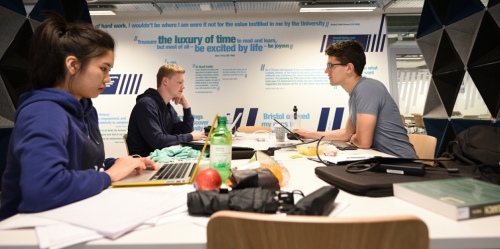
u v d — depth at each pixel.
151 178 0.93
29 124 0.72
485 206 0.57
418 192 0.66
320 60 4.53
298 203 0.58
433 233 0.50
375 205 0.67
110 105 4.50
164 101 2.45
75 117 0.95
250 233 0.44
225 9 4.39
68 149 0.87
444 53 2.87
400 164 0.92
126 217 0.57
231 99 4.56
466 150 1.52
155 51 4.52
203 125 4.56
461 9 2.52
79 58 0.88
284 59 4.53
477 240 0.49
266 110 4.55
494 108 2.31
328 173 0.89
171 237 0.51
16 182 0.82
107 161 1.25
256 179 0.73
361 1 4.08
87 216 0.58
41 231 0.52
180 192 0.79
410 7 4.35
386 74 4.51
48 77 0.88
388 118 1.81
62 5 2.24
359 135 1.79
